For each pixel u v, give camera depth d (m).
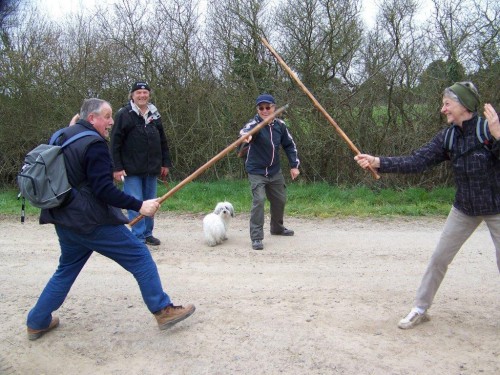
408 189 10.07
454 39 10.45
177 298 4.65
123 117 6.15
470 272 5.20
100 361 3.58
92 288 4.97
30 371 3.47
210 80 12.24
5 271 5.59
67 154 3.51
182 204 9.16
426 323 4.01
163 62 12.28
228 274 5.34
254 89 11.77
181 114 12.28
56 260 5.98
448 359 3.44
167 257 6.01
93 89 12.16
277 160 6.47
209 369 3.41
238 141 4.25
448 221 3.79
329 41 11.42
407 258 5.78
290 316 4.17
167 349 3.70
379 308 4.31
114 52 12.27
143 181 6.52
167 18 12.25
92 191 3.56
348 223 7.66
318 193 9.94
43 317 3.86
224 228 6.62
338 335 3.81
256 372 3.35
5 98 11.87
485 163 3.46
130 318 4.25
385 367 3.36
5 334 4.00
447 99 3.54
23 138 11.75
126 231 3.78
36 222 8.07
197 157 12.26
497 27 10.04
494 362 3.39
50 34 12.29
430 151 3.77
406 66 10.95
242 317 4.18
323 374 3.30
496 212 3.54
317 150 11.27
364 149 11.30
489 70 10.14
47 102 11.83
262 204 6.32
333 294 4.67
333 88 11.53
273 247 6.39
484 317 4.10
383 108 11.30
